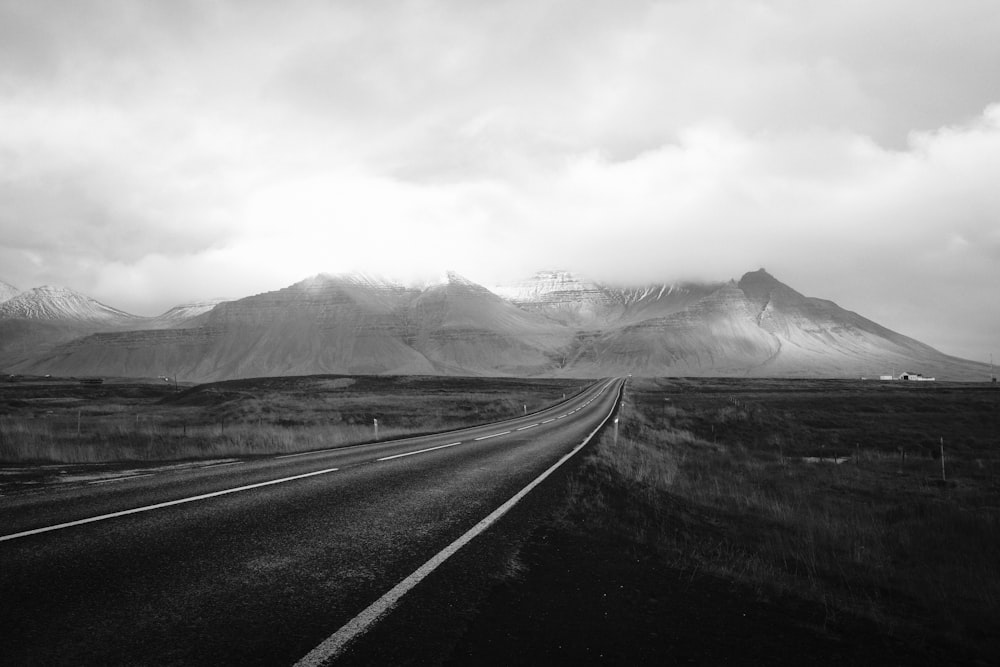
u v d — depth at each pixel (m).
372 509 8.34
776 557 7.79
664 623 4.73
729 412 42.94
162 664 3.55
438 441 20.27
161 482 10.50
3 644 3.76
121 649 3.74
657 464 16.09
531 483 11.12
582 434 23.62
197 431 22.69
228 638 3.94
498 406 48.94
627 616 4.81
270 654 3.72
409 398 61.94
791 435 35.06
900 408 50.84
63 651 3.69
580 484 11.22
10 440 16.17
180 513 7.75
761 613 5.16
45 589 4.75
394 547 6.37
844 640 4.70
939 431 36.81
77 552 5.82
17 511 7.78
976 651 4.81
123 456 15.60
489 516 8.13
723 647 4.35
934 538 10.70
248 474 11.63
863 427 39.06
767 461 23.86
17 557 5.60
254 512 7.91
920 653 4.60
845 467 22.25
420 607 4.63
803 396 69.50
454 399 60.09
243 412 41.16
